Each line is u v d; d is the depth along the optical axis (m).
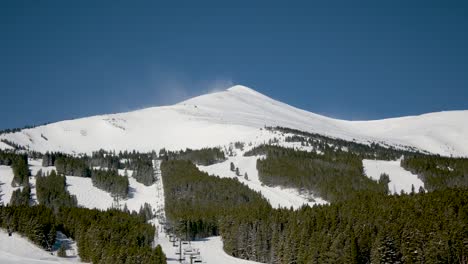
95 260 120.75
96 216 151.88
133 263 112.62
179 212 182.75
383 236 115.06
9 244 131.62
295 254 127.12
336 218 133.25
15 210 145.50
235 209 173.75
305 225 131.00
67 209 160.38
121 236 131.88
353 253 115.06
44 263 117.69
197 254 141.88
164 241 168.25
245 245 147.50
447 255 110.69
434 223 117.44
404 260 114.00
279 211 158.25
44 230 136.75
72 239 146.50
